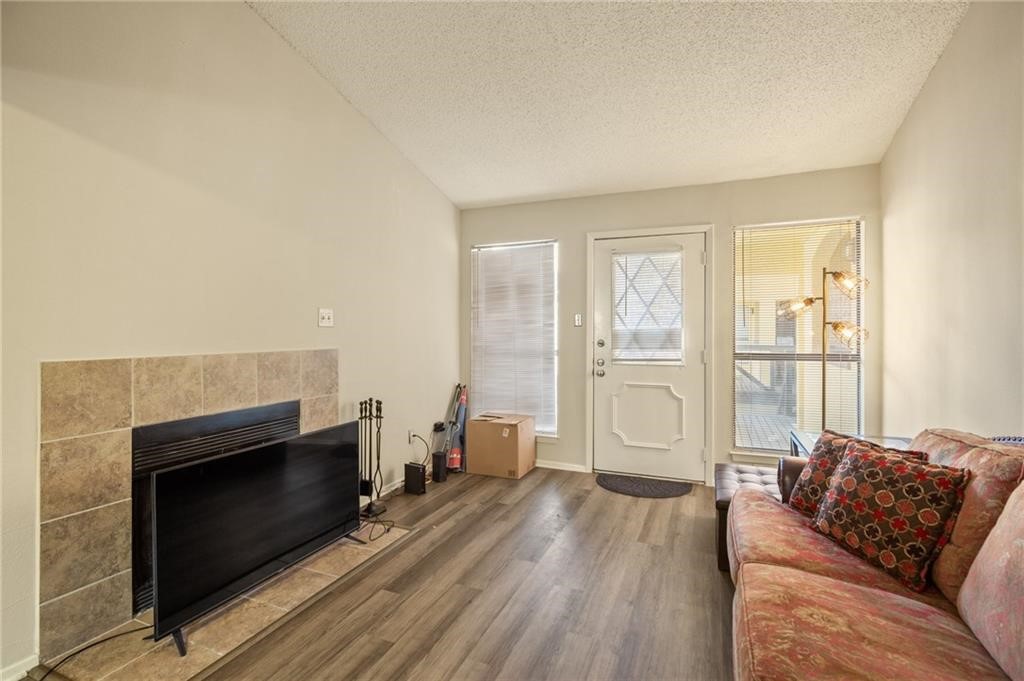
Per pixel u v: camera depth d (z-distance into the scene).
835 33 2.24
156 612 1.62
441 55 2.61
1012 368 1.75
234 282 2.31
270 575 2.07
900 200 2.89
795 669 0.99
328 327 2.88
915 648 1.06
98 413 1.78
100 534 1.79
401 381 3.57
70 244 1.70
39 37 1.62
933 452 1.71
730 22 2.23
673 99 2.80
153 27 1.97
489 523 2.90
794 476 2.18
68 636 1.70
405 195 3.61
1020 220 1.69
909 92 2.60
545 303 4.18
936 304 2.39
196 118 2.14
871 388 3.26
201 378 2.15
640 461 3.88
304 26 2.49
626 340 3.92
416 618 1.93
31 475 1.61
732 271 3.64
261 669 1.64
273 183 2.53
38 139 1.62
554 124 3.13
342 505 2.50
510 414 4.25
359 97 3.00
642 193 3.88
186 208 2.10
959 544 1.37
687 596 2.08
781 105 2.78
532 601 2.05
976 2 1.96
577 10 2.24
